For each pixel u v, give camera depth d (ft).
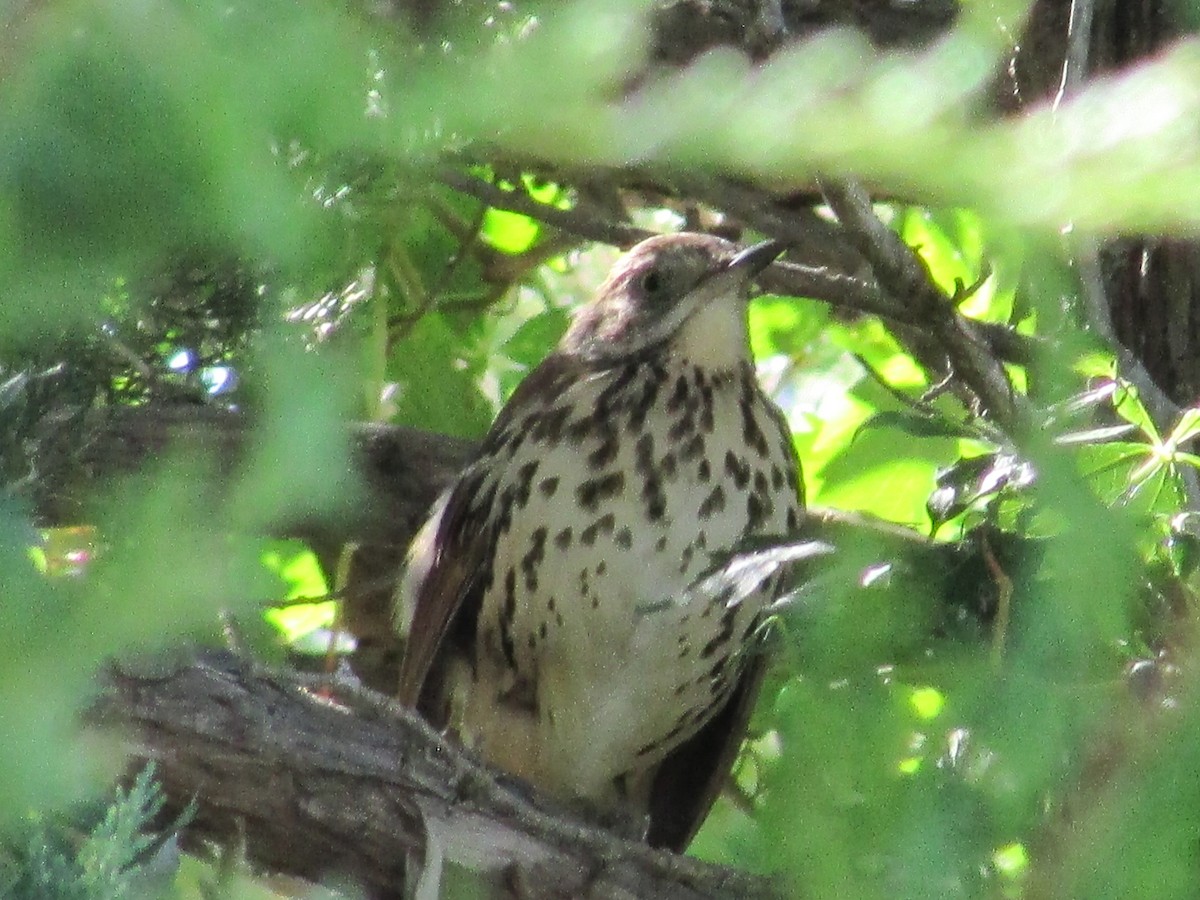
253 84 5.08
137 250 5.22
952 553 15.35
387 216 8.16
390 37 6.37
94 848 9.25
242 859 14.16
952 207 5.69
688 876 21.03
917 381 33.99
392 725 19.90
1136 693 9.91
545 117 5.12
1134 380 18.10
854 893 9.22
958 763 9.71
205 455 6.18
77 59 4.92
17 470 10.85
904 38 26.61
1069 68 20.18
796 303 36.09
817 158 4.91
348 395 6.02
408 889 19.48
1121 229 5.06
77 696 5.60
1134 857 8.32
